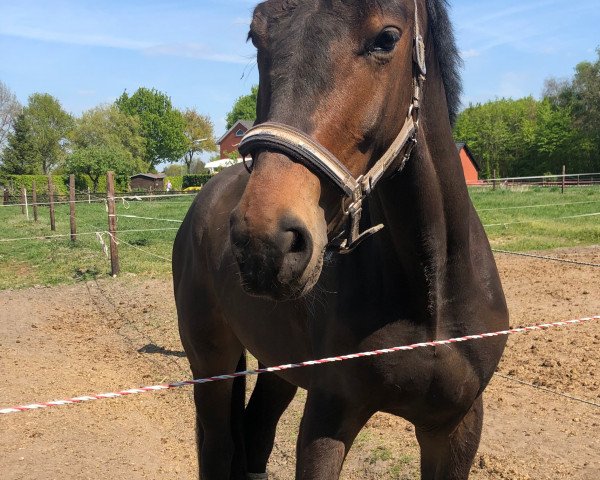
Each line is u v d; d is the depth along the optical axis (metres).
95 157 47.28
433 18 1.86
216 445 3.05
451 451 2.24
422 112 1.86
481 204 19.11
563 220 14.92
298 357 2.39
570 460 3.69
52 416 4.77
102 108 68.00
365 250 2.03
